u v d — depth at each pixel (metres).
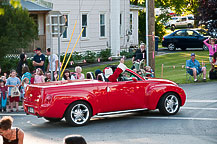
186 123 11.73
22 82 15.50
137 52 19.97
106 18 32.97
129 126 11.53
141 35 44.69
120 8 34.50
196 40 34.16
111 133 10.68
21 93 15.62
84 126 11.66
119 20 32.00
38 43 27.28
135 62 19.80
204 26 32.94
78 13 30.69
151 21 19.02
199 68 19.92
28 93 11.77
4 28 21.59
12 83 14.73
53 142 9.81
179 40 34.88
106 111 12.00
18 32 21.83
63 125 11.94
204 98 15.80
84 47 31.20
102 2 32.47
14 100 14.70
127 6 35.25
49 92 11.18
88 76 13.82
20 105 16.02
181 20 56.31
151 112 13.80
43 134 10.76
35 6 27.69
